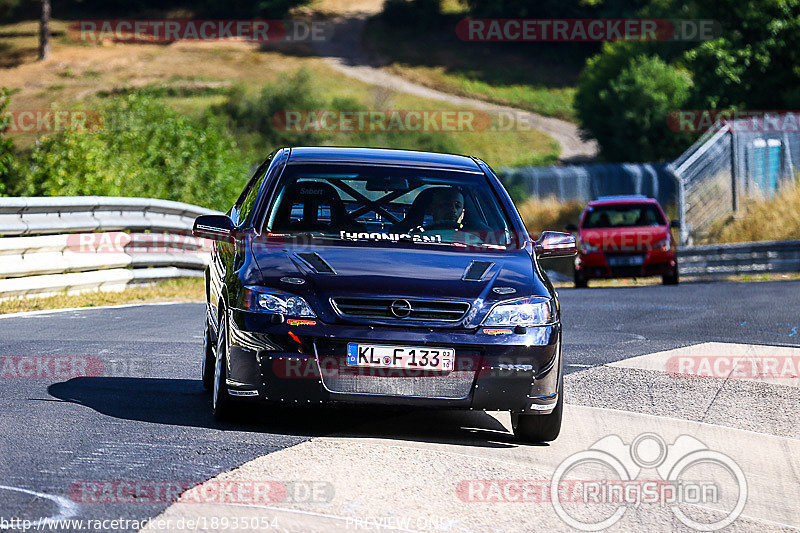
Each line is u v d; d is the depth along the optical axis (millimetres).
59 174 67188
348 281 22109
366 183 25797
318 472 19281
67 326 38250
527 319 22266
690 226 114875
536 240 26141
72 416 22984
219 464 19422
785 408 28109
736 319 48656
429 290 22078
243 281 22484
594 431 24578
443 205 25516
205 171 85062
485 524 16984
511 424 25188
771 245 93562
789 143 120688
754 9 158375
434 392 21734
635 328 44969
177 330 38688
